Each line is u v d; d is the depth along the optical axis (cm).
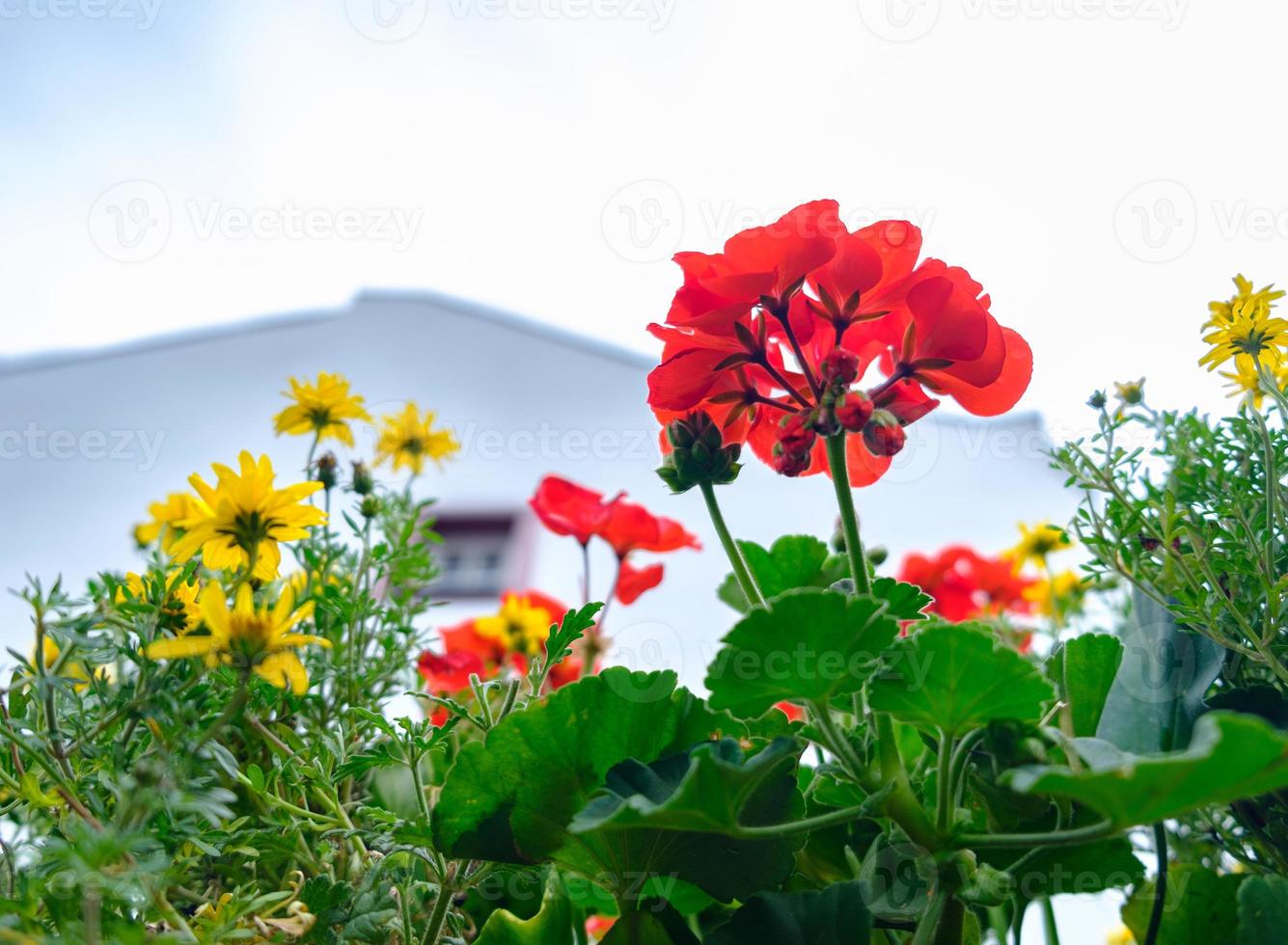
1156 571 76
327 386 95
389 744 71
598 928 103
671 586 245
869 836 75
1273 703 66
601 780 66
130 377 357
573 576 304
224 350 370
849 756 58
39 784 60
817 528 272
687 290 64
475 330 384
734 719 68
